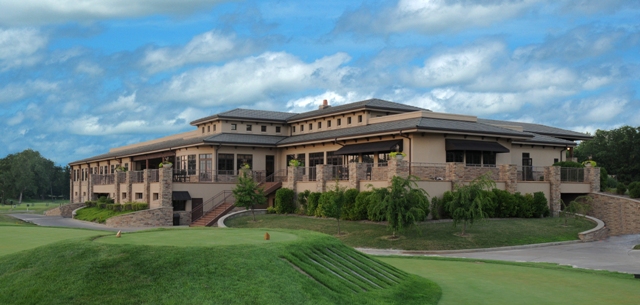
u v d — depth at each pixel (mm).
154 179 47219
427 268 21156
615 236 37062
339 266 15648
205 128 58656
